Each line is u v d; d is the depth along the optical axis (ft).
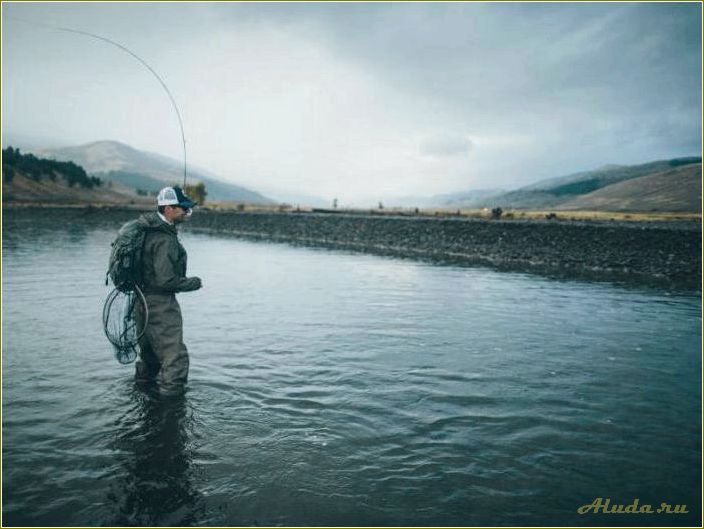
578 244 74.64
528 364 22.09
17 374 18.60
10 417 14.64
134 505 10.39
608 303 38.88
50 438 13.32
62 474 11.51
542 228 84.58
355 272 56.95
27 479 11.27
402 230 103.24
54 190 473.26
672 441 14.47
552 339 26.89
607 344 25.91
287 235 124.88
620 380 20.01
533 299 40.22
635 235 72.33
